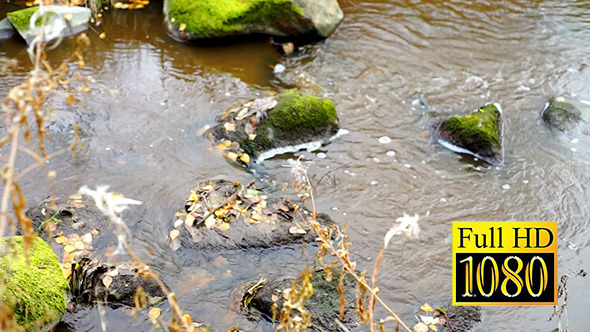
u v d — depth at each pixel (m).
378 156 3.75
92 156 3.65
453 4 4.64
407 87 4.10
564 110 3.93
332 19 4.38
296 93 3.84
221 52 4.26
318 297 3.15
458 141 3.79
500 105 4.02
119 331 3.07
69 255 3.25
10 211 3.38
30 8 4.29
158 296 3.16
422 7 4.62
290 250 3.34
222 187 3.52
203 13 4.28
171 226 3.39
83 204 3.43
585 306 3.22
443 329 3.13
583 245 3.42
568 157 3.77
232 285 3.22
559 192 3.62
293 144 3.77
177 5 4.35
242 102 3.95
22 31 4.20
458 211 3.53
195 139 3.76
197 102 3.95
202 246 3.32
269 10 4.28
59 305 3.05
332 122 3.82
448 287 3.26
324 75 4.15
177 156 3.68
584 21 4.55
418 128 3.90
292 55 4.26
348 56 4.27
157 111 3.88
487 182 3.66
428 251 3.38
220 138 3.75
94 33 4.33
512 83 4.14
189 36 4.28
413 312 3.18
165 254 3.30
